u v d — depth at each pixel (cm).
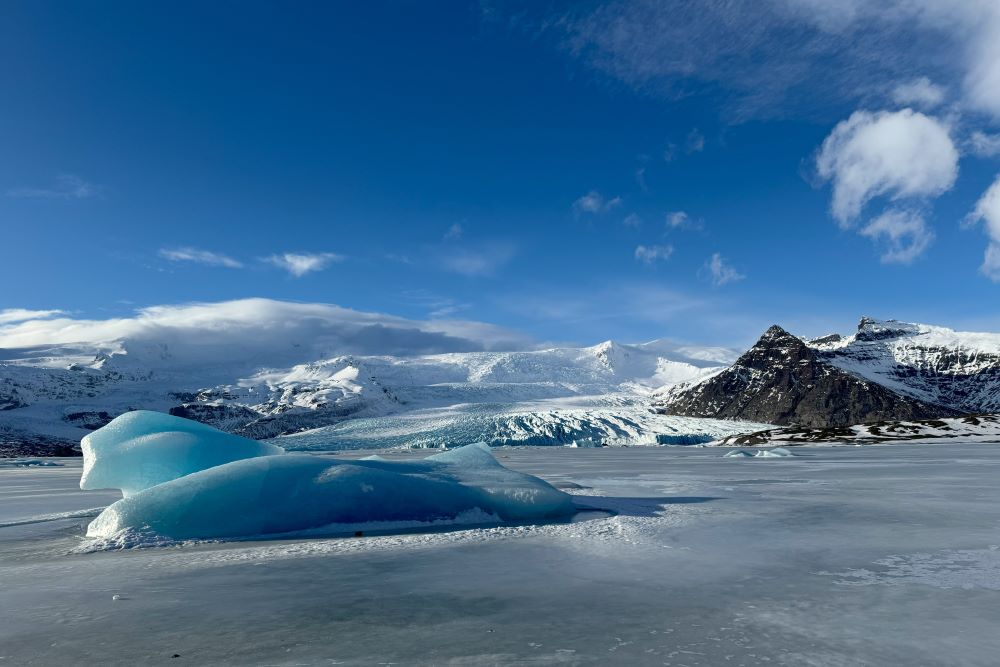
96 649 620
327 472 1566
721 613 728
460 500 1611
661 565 1009
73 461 11306
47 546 1281
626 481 2988
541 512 1642
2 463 9906
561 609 754
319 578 938
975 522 1452
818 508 1750
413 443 15788
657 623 689
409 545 1217
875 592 821
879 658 570
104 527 1335
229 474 1460
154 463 1725
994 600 778
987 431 9825
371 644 626
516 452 10806
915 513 1617
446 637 647
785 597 800
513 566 1014
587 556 1091
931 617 704
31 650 618
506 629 673
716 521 1513
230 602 801
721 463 5125
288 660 582
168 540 1276
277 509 1418
